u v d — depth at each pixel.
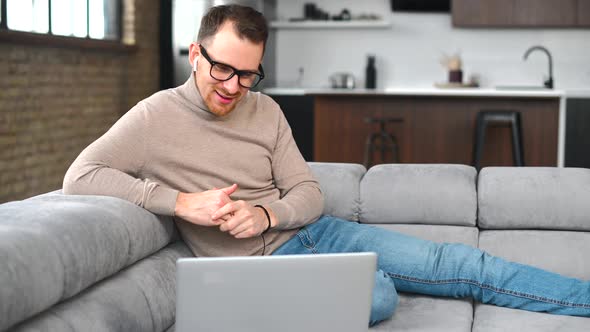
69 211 1.61
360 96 6.85
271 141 2.18
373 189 2.54
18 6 4.87
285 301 1.41
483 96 6.62
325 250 2.17
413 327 1.93
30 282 1.29
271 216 2.00
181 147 2.04
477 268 2.13
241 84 1.98
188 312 1.38
